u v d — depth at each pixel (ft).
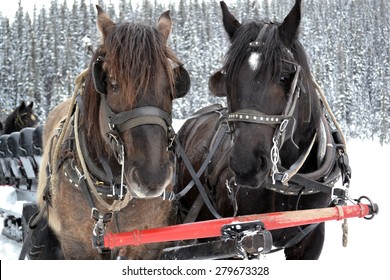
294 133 15.66
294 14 15.15
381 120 158.30
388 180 45.78
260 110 14.02
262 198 16.40
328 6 174.50
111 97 12.47
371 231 29.09
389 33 178.91
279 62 14.20
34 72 167.02
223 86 15.52
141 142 11.71
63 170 14.61
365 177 48.19
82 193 14.17
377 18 179.63
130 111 11.93
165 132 12.12
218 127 19.22
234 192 16.22
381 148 86.38
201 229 13.53
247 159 13.75
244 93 14.12
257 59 14.24
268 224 14.06
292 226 15.05
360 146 92.84
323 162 16.34
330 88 146.92
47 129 19.51
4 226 31.19
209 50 144.56
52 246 16.74
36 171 25.29
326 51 149.28
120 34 12.32
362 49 172.65
